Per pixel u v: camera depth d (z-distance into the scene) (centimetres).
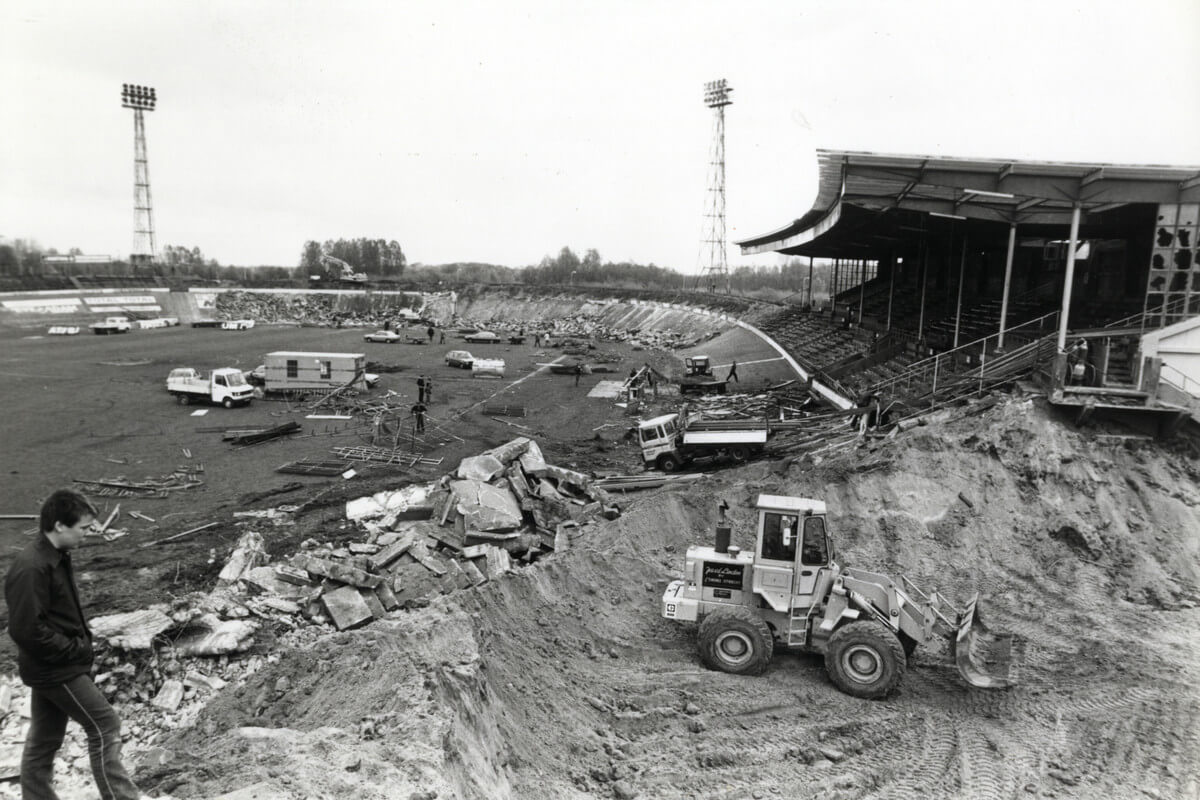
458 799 788
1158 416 2183
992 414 2255
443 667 1110
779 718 1229
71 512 543
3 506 2275
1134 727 1218
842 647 1298
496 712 1115
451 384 5091
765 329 6956
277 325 10362
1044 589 1784
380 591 1619
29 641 534
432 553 1811
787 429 2950
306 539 1956
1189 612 1678
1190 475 2094
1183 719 1239
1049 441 2139
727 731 1190
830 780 1070
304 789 736
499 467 2270
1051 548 1916
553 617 1546
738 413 3762
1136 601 1738
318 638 1480
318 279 13725
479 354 7062
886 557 1916
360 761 809
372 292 13238
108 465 2794
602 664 1417
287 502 2328
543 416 3988
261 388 4562
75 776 1038
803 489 2138
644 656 1458
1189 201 2289
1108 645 1505
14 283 9831
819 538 1373
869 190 2702
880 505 2058
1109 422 2214
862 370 4159
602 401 4472
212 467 2778
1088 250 3750
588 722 1208
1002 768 1102
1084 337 2445
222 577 1669
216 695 1292
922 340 3841
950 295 4853
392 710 971
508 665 1295
